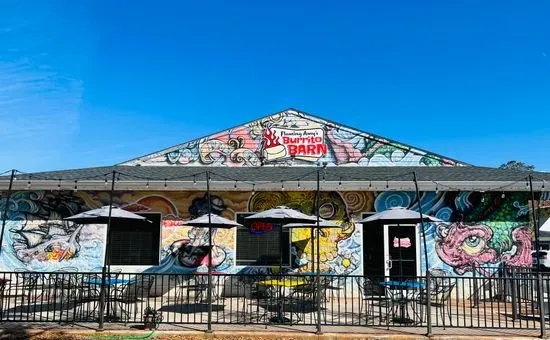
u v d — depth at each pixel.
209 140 18.25
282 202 15.00
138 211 15.05
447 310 12.69
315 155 18.06
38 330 9.57
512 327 10.14
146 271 14.80
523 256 14.52
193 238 14.98
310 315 11.10
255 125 18.23
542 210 19.44
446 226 14.73
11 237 14.88
